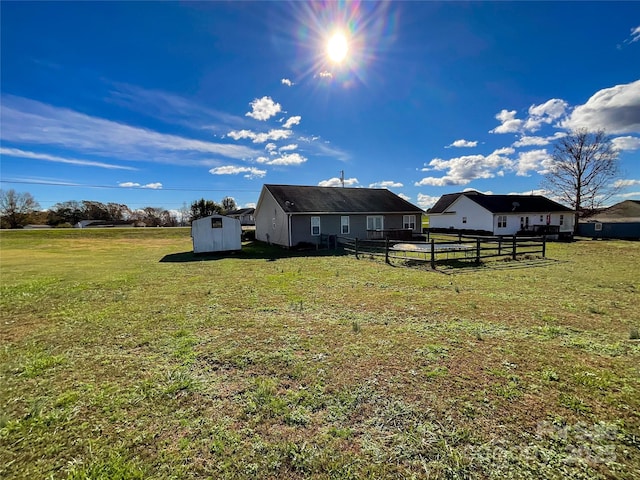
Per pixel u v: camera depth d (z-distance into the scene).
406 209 22.62
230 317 5.64
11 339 4.71
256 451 2.30
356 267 11.32
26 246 23.39
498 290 7.39
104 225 63.03
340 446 2.34
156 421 2.68
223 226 17.27
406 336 4.55
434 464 2.14
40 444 2.41
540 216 29.25
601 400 2.88
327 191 22.64
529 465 2.12
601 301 6.38
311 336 4.63
